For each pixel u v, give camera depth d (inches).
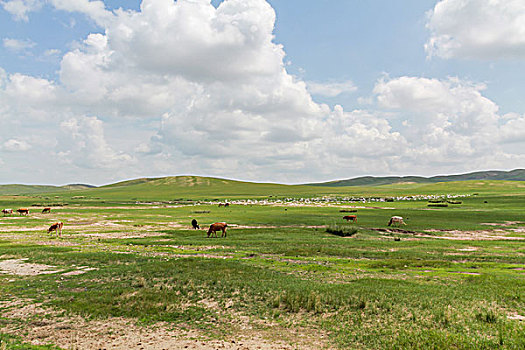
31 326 480.1
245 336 442.9
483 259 1091.9
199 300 601.3
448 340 395.5
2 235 1758.1
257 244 1421.0
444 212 3169.3
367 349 393.4
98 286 692.7
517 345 376.8
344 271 862.5
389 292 619.5
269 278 759.1
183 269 845.8
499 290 629.6
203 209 4028.1
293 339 430.6
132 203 5428.2
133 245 1421.0
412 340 403.2
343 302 557.0
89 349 402.3
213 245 1412.4
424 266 959.6
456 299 570.6
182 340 429.4
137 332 457.1
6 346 401.1
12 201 5285.4
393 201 5221.5
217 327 476.4
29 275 810.2
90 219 2716.5
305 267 914.7
